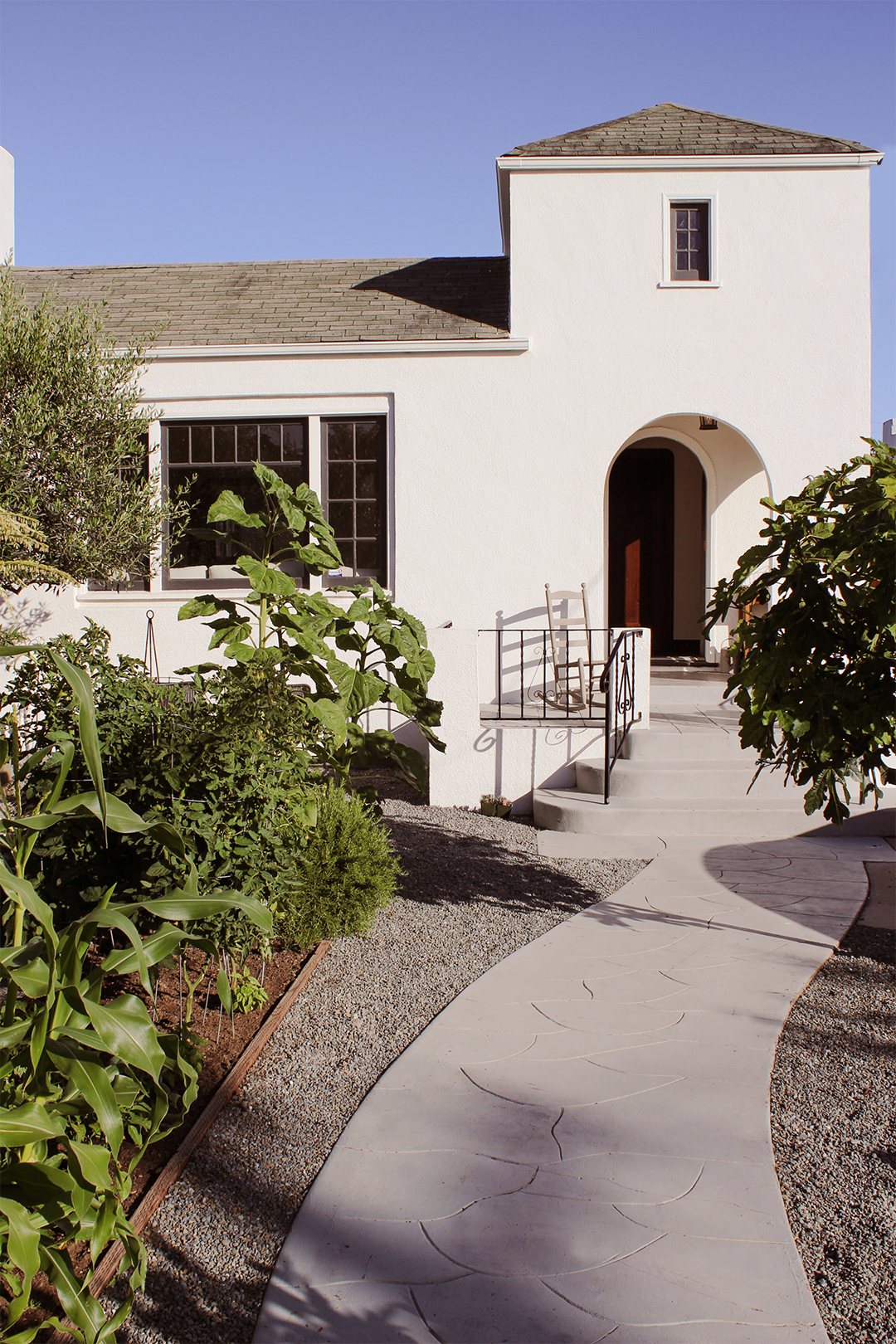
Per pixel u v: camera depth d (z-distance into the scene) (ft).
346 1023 14.46
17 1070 8.11
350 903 17.51
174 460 35.22
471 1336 8.03
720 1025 14.20
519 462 34.04
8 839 8.75
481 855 23.72
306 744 17.70
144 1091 9.29
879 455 15.02
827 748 14.62
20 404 26.45
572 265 33.99
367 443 34.94
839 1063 13.01
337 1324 8.21
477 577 34.19
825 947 17.38
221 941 13.48
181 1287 8.85
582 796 27.17
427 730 20.97
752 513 40.37
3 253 41.93
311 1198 9.98
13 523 22.02
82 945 7.75
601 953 17.24
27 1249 6.88
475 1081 12.51
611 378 33.94
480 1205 9.84
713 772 26.81
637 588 44.98
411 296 37.86
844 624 15.28
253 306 37.37
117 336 34.81
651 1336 7.99
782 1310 8.28
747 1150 10.84
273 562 20.72
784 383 33.73
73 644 15.14
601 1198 9.93
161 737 13.79
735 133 35.35
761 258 33.76
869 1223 9.57
